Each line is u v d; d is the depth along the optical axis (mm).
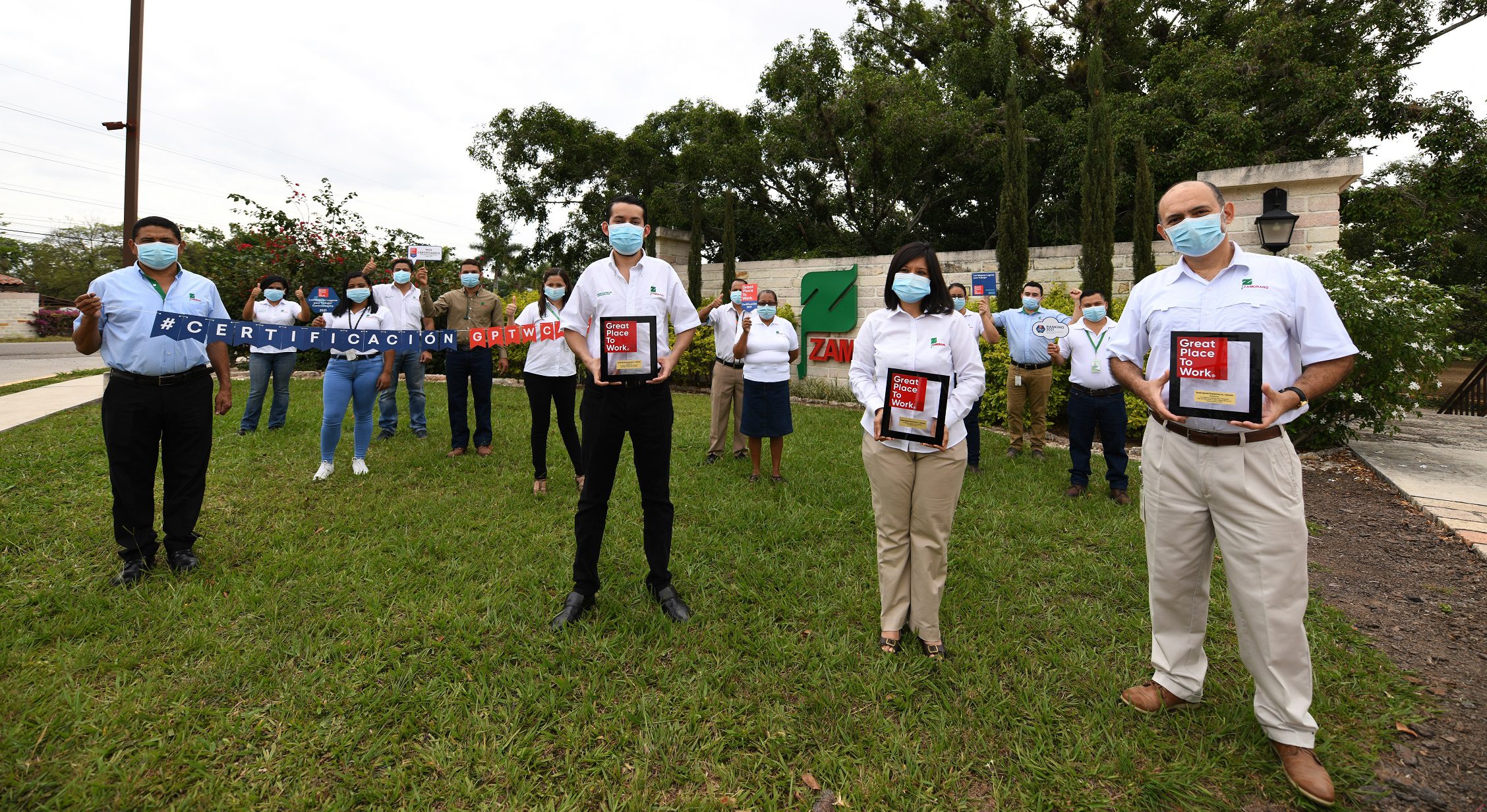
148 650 2828
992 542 4387
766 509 4926
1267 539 2254
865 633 3154
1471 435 8625
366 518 4520
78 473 5215
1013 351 6941
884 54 16078
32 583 3418
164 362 3479
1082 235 9789
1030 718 2562
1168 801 2178
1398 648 3152
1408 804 2162
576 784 2197
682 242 14867
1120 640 3174
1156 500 2537
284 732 2387
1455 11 13523
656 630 3123
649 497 3328
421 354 7227
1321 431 7453
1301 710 2242
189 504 3650
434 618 3164
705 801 2109
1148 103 12266
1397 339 6590
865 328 3186
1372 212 13094
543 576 3684
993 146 13250
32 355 19422
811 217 15773
